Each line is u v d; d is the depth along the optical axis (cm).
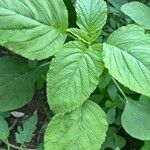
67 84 20
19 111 27
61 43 20
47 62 25
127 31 21
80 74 20
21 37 19
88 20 21
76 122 21
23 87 23
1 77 23
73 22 24
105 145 24
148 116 22
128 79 20
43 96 28
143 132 21
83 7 21
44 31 20
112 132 24
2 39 19
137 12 24
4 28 19
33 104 28
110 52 20
